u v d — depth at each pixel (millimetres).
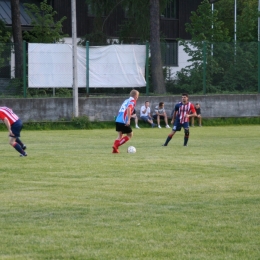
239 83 68375
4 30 79500
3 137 49594
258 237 15922
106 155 34938
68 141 46156
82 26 93375
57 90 62719
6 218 18078
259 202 20516
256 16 103938
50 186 23766
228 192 22453
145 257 14047
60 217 18203
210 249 14758
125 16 95812
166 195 21812
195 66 67062
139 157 33875
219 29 89500
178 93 66812
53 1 91562
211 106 67312
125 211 19047
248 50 68125
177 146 41375
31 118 61062
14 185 24000
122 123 35969
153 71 66250
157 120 64188
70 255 14219
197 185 23984
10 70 60562
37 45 60938
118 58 63906
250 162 31625
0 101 59906
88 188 23266
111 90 64500
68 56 62156
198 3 102500
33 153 36062
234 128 62344
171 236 15969
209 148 39750
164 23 100188
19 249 14727
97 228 16812
